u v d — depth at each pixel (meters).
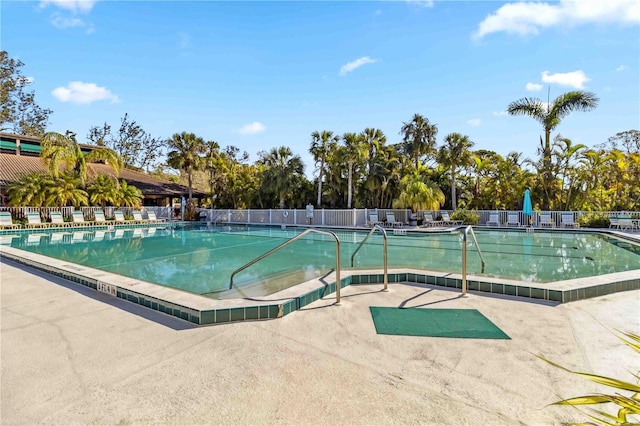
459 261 8.69
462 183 23.14
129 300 4.55
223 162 27.48
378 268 6.37
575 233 14.96
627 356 2.80
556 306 4.23
